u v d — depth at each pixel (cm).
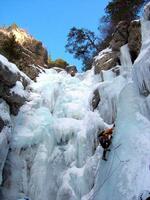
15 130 1398
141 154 994
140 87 1190
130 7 2000
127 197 916
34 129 1430
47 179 1345
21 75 1556
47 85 1659
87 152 1294
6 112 1310
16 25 2084
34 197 1321
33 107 1509
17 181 1331
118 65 1630
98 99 1457
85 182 1209
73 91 1683
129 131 1087
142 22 1464
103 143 1122
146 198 857
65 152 1354
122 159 1027
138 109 1146
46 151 1402
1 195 1293
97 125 1290
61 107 1573
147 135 1041
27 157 1387
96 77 1714
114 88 1384
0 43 1775
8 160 1338
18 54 1786
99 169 1130
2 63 1254
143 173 940
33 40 2048
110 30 2259
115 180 1004
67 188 1241
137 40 1488
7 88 1338
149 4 1458
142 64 1194
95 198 1070
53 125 1450
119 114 1189
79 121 1434
